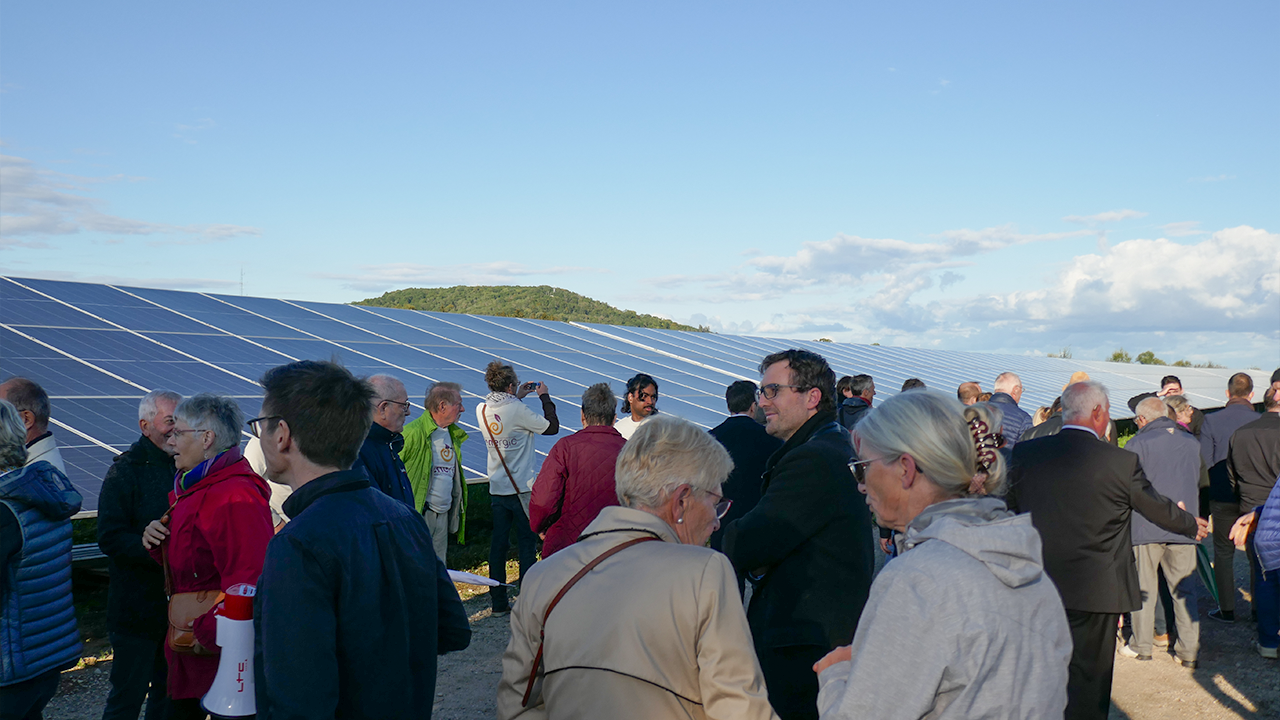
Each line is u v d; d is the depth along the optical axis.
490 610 7.15
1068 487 3.93
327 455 2.32
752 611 3.33
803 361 3.61
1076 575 3.90
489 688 5.44
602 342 17.36
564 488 5.25
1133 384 25.31
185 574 2.95
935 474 1.91
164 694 3.95
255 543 2.82
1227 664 6.04
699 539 2.31
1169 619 6.82
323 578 2.12
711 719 1.90
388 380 4.91
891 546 7.06
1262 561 3.79
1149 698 5.43
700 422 12.05
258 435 2.38
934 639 1.62
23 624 3.15
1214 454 7.42
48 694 3.33
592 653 1.92
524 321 18.09
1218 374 29.88
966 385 8.20
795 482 3.16
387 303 133.75
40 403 3.83
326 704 2.03
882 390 18.00
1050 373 26.48
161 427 3.98
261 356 10.41
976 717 1.61
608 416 5.40
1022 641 1.67
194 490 2.92
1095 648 3.92
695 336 21.00
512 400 7.00
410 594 2.39
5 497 3.09
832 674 1.86
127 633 3.88
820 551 3.15
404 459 6.18
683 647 1.92
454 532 6.67
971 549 1.70
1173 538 5.90
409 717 2.31
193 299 12.47
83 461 6.71
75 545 6.28
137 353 9.36
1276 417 6.44
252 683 2.48
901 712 1.61
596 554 2.07
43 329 9.23
